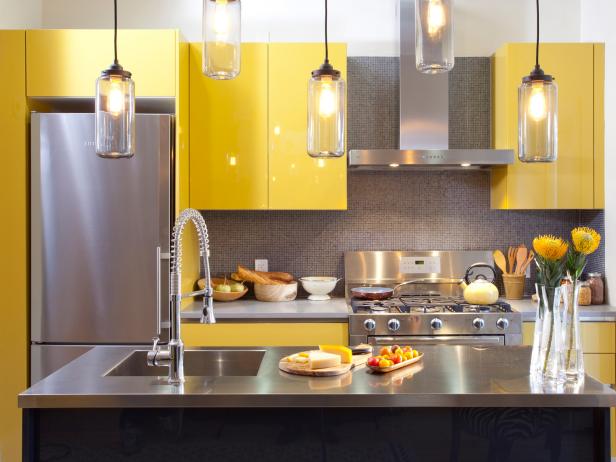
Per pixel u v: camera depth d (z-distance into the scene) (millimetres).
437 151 3820
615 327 3670
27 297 3617
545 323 2188
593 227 4156
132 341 3574
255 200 3922
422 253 4309
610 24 3887
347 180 4336
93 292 3572
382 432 2137
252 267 4340
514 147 3941
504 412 2137
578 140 3961
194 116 3906
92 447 2119
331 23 4340
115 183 3574
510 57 3949
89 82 3646
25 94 3631
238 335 3631
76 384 2146
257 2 4336
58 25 4285
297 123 3924
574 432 2135
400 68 4031
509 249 4254
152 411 2125
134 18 4309
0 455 3600
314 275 4340
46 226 3580
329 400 2021
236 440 2129
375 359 2281
